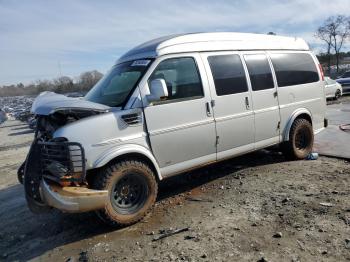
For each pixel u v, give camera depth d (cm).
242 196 556
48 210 488
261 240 412
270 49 686
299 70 734
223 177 662
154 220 504
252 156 784
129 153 488
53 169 448
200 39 584
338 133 1005
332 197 516
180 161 545
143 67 523
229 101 595
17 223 570
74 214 569
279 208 495
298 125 717
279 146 738
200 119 557
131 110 490
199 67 565
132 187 495
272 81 672
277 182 604
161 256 402
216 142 583
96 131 461
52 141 453
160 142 516
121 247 436
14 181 848
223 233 438
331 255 368
